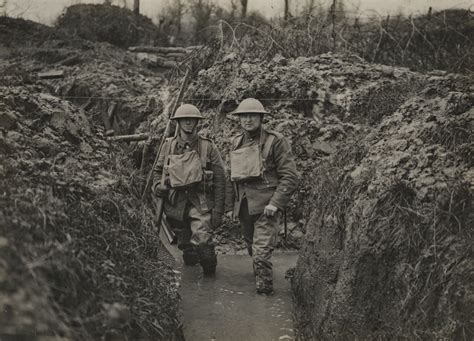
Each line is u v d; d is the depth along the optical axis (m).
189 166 5.25
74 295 2.76
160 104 10.05
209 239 5.34
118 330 2.83
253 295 4.96
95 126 6.00
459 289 2.92
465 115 3.92
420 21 12.88
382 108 7.39
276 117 7.84
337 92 8.16
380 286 3.51
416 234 3.36
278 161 5.14
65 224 3.25
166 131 7.14
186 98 8.67
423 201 3.40
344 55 9.76
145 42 18.97
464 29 12.21
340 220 4.22
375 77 8.68
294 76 8.34
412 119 4.48
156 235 4.94
